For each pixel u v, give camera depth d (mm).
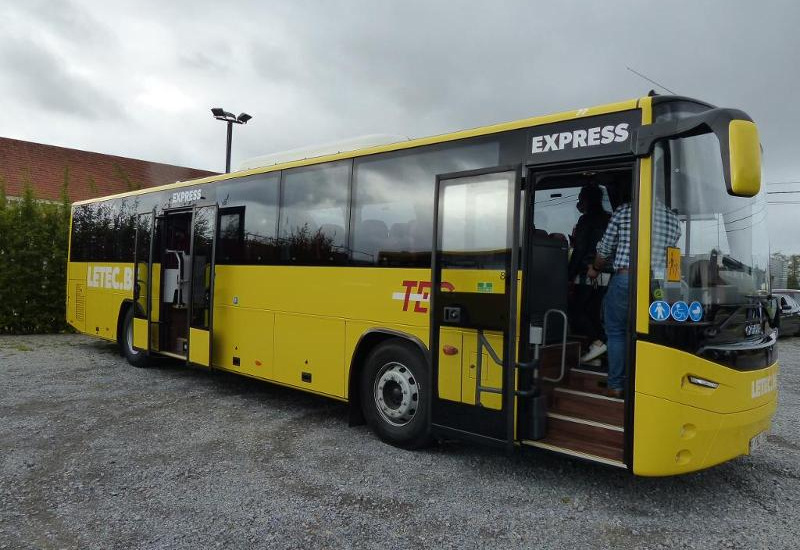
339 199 6410
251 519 4062
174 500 4367
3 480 4723
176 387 8375
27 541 3719
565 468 5223
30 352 11617
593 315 5617
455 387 5035
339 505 4324
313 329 6562
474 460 5383
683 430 4066
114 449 5512
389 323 5746
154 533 3840
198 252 8305
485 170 4941
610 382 4676
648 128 4176
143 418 6637
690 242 4266
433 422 5180
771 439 6324
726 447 4215
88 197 26531
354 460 5324
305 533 3871
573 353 5246
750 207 4977
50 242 15148
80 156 28688
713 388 4102
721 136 3818
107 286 10734
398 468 5137
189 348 8344
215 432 6121
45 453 5367
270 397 7832
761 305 4730
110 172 28984
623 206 4754
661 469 4070
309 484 4723
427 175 5562
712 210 4457
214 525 3965
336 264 6344
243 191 7754
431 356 5191
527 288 4715
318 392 6469
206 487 4621
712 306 4258
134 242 9984
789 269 18156
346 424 6535
